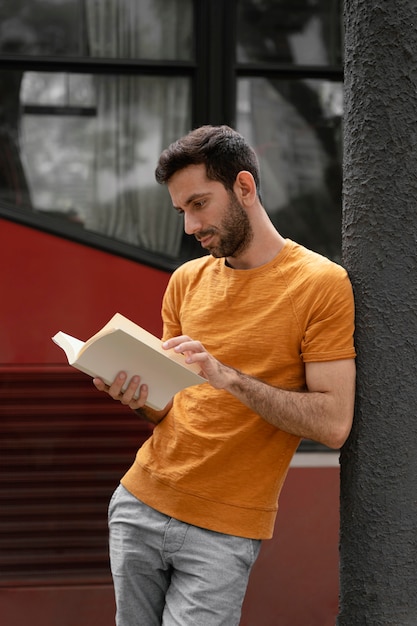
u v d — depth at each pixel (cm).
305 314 276
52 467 436
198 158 275
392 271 271
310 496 445
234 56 440
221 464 284
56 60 431
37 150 432
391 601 275
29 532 437
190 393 294
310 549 445
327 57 445
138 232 437
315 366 274
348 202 281
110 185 436
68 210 434
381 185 271
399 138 270
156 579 297
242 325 284
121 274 434
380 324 272
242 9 440
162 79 437
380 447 274
